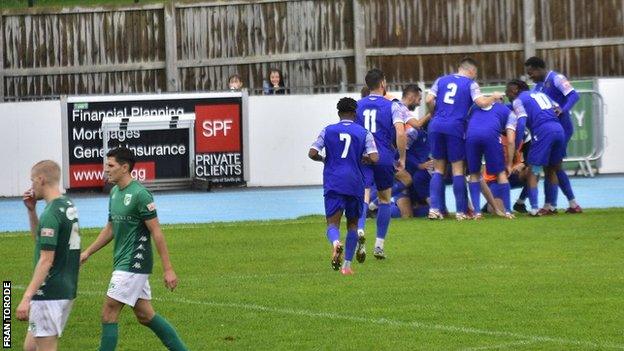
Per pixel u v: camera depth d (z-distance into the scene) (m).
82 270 42.22
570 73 85.94
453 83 55.25
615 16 85.75
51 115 73.75
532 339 29.05
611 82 77.56
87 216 62.00
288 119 75.50
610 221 53.12
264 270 41.41
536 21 85.62
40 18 83.88
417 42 85.12
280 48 84.62
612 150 78.00
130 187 26.66
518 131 55.91
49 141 73.81
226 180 74.88
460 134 55.16
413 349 28.25
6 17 83.88
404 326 30.94
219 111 74.44
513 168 58.47
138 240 26.48
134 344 29.59
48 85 84.25
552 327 30.48
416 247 46.03
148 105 73.62
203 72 84.31
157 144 73.62
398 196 57.84
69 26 84.06
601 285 36.59
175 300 35.53
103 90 84.31
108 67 84.06
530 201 56.88
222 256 45.12
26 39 84.06
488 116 55.19
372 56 84.69
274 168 75.62
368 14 84.56
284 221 56.78
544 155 55.62
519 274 39.00
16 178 74.19
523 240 47.34
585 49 85.75
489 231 50.38
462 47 85.38
